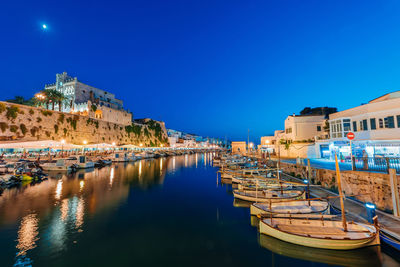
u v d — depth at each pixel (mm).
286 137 43031
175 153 91562
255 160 45844
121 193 20969
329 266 8641
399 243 8461
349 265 8555
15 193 19875
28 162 32531
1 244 10312
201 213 15312
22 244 10336
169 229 12422
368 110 22797
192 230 12273
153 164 51031
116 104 98812
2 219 13539
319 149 31797
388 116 20922
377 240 8836
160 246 10352
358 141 23562
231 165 39219
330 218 11047
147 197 19812
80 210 15586
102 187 23312
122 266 8617
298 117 39656
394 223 10203
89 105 69562
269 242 10297
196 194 21266
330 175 18781
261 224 10758
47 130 49750
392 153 20359
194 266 8664
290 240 9531
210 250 9953
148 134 99250
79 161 37062
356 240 8523
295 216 11328
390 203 12586
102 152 59375
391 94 23094
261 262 8945
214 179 30719
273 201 13875
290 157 40750
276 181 20891
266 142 58188
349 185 16312
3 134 40781
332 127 28594
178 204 17625
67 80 80812
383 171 14188
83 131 61000
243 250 9961
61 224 12930
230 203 18000
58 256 9305
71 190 21469
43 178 27234
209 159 70812
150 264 8789
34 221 13289
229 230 12258
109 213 15109
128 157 55469
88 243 10570
